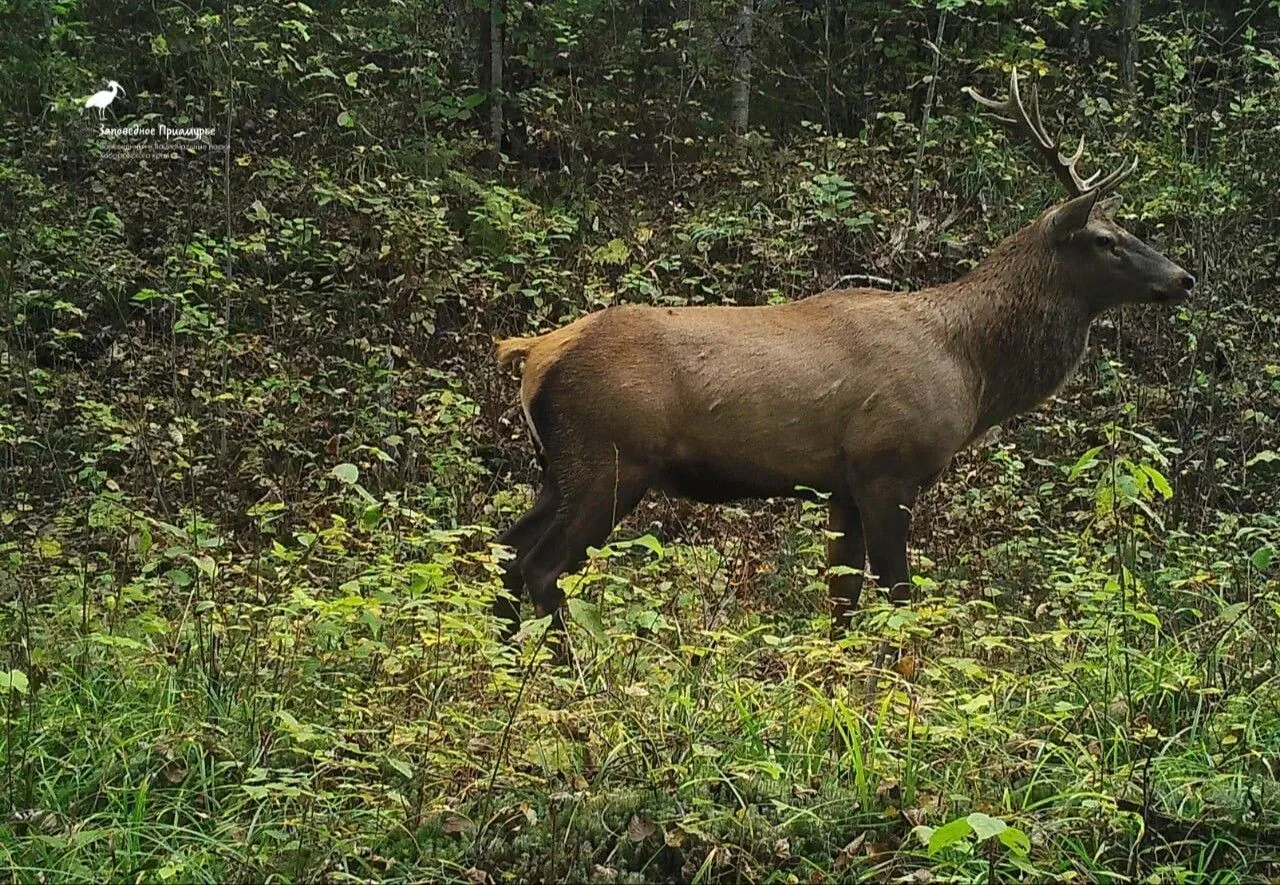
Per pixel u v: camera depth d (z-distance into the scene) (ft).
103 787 12.85
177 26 35.01
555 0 38.52
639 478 19.08
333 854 12.01
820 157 35.88
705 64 38.60
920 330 19.62
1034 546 22.94
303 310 29.37
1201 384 29.35
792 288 31.19
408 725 13.82
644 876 12.20
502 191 32.81
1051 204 34.27
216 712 14.48
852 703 14.99
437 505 23.57
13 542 19.98
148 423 25.64
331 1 37.63
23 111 32.45
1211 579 20.24
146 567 16.80
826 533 18.33
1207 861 12.42
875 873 12.10
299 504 22.80
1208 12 42.06
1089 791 13.15
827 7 40.06
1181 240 33.78
